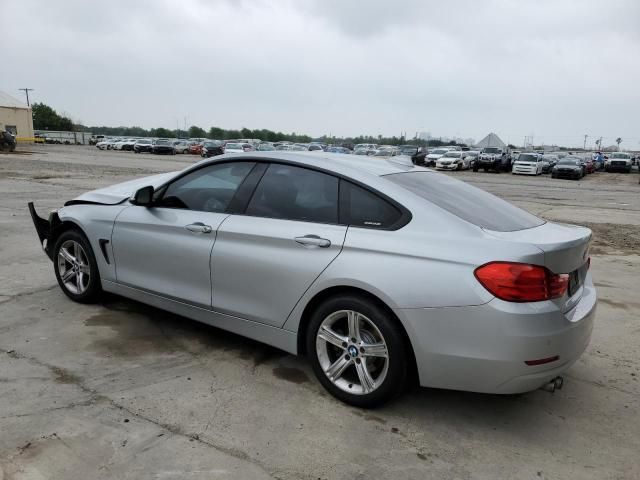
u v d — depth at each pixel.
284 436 2.92
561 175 34.28
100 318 4.53
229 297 3.72
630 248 9.10
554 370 2.87
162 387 3.40
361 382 3.20
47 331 4.21
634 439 3.05
